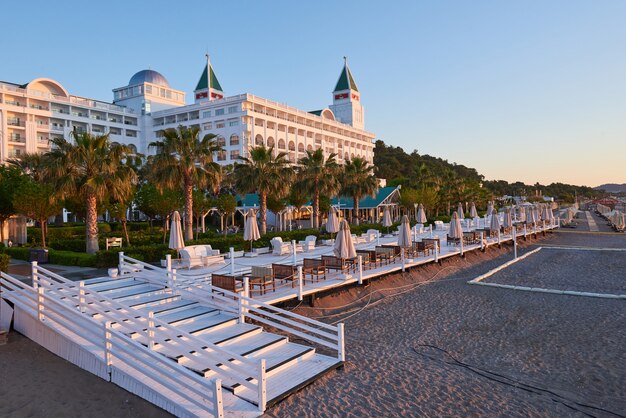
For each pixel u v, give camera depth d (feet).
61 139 68.03
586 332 38.68
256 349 30.19
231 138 226.17
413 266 66.39
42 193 74.23
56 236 106.11
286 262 62.59
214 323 34.27
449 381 28.07
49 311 33.17
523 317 44.01
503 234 115.96
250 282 42.29
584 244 113.29
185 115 249.55
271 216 183.21
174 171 79.36
